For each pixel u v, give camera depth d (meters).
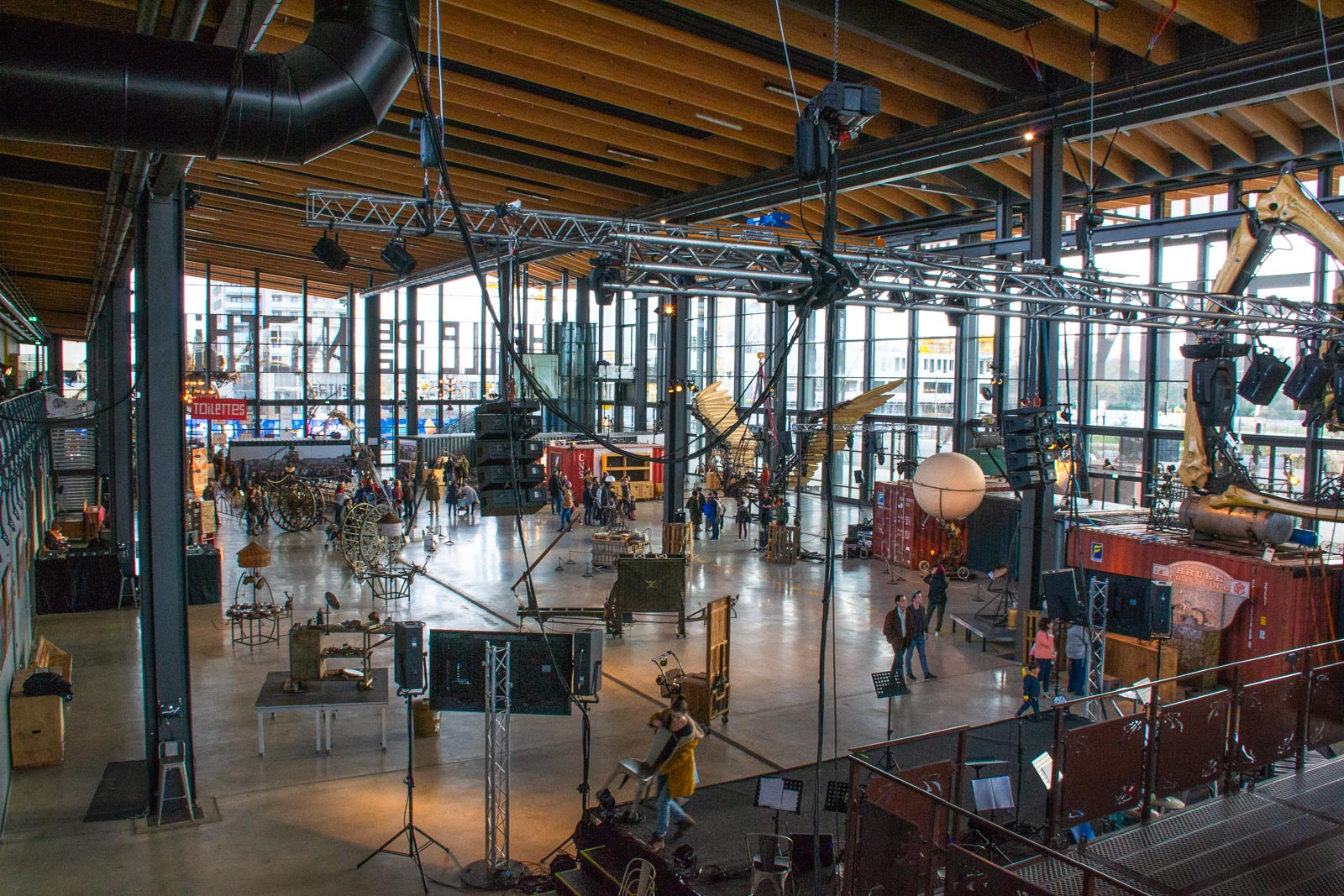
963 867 6.22
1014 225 24.36
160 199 10.79
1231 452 16.53
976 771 9.45
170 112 5.61
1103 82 13.99
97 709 13.73
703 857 9.16
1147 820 8.03
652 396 42.84
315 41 6.17
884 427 33.91
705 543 28.39
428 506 34.62
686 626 18.91
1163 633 14.19
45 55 5.27
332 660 15.39
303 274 40.25
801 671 15.94
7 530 12.94
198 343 40.72
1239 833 7.73
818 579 23.45
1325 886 6.95
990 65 14.35
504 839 9.63
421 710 12.68
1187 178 21.31
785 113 16.78
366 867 9.30
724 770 11.61
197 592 19.80
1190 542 15.91
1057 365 16.72
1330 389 15.57
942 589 18.58
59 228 17.89
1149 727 8.11
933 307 13.91
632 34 13.86
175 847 9.69
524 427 9.79
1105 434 26.31
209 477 34.66
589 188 22.44
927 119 16.50
